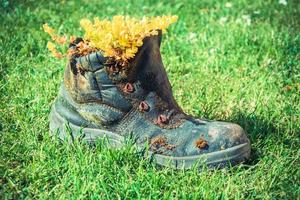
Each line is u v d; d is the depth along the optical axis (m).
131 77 1.25
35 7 2.03
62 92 1.31
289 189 1.22
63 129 1.31
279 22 1.97
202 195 1.20
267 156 1.30
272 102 1.49
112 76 1.25
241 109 1.47
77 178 1.21
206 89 1.55
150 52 1.26
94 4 2.09
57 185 1.20
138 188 1.20
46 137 1.31
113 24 1.22
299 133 1.38
